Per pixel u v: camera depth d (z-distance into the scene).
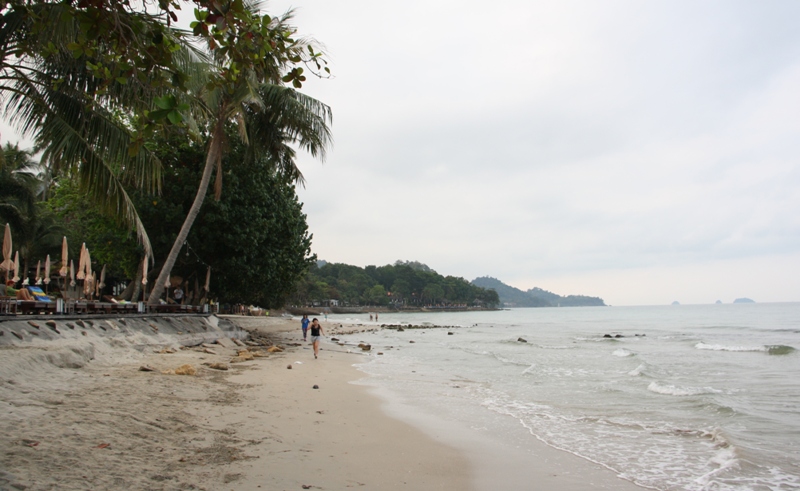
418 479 5.80
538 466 6.59
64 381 8.24
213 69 13.34
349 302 166.88
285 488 4.91
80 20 4.11
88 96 8.68
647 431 8.61
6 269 14.39
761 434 8.38
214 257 25.27
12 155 31.62
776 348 24.50
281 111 20.67
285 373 13.86
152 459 5.16
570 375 15.95
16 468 4.21
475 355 23.38
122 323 14.92
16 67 8.76
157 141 22.73
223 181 23.39
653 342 32.69
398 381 14.26
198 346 18.48
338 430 7.77
